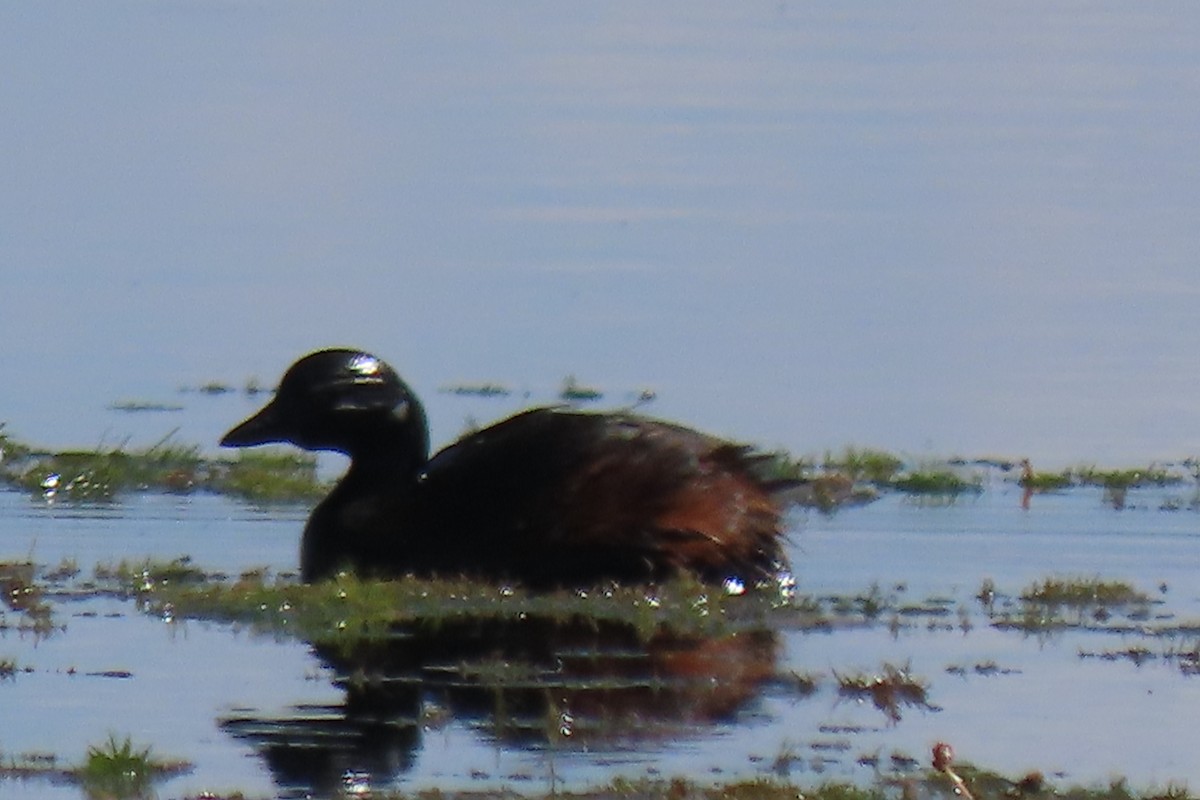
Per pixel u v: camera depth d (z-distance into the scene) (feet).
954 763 42.60
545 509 56.90
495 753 43.29
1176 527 64.28
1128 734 45.27
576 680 48.78
